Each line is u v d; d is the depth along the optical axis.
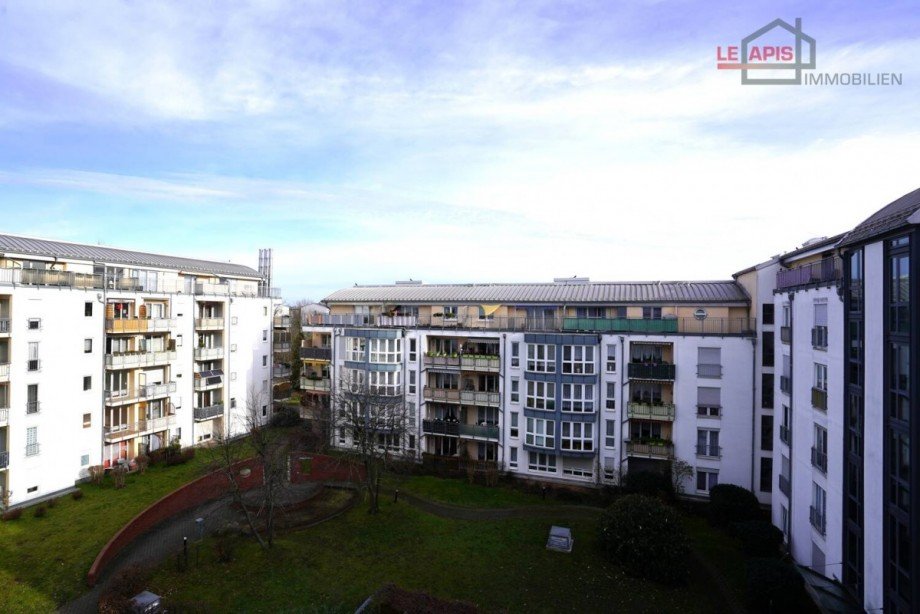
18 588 22.66
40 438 33.56
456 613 20.12
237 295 51.44
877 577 17.61
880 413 17.44
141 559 25.72
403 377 43.94
